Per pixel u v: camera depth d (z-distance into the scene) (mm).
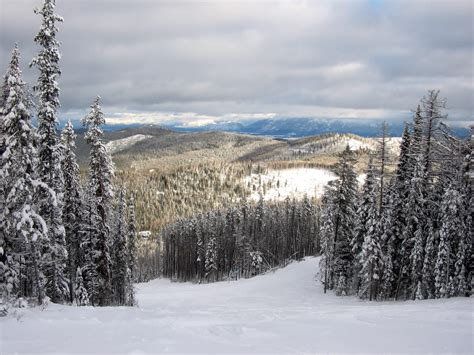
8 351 10922
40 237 22250
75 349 11031
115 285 38156
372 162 38875
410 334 13773
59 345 11508
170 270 101500
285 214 91438
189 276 90250
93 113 28516
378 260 36625
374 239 36500
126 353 10531
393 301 34000
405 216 36688
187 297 51344
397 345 12281
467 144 33562
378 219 37000
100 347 11234
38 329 13758
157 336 12711
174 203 175500
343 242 44562
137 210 163000
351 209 44281
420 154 34531
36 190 23266
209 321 16109
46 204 24562
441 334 13688
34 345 11539
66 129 29156
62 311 17469
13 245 23453
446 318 16922
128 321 15398
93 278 30547
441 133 34062
